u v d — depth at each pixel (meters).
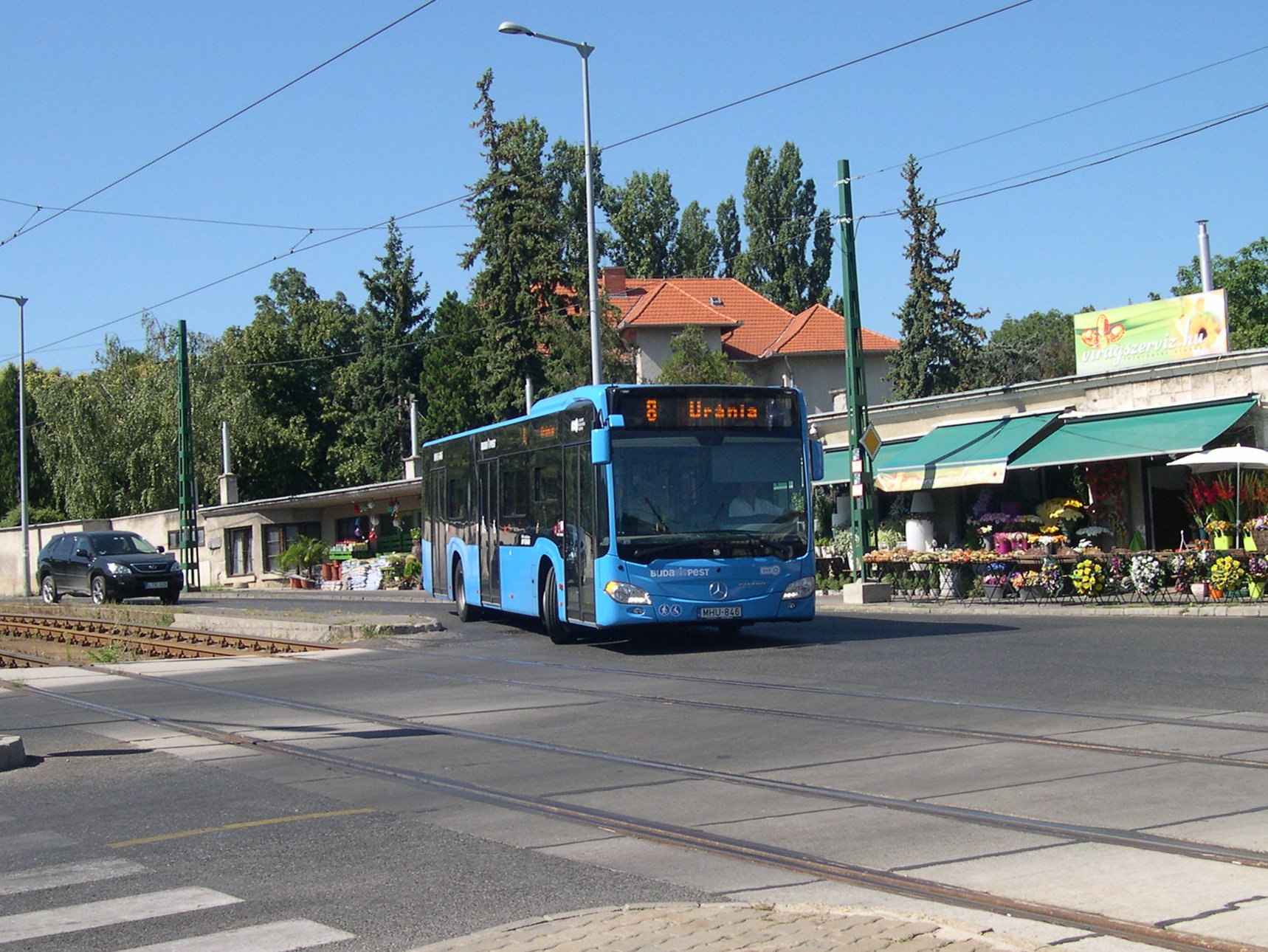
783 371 63.34
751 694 13.44
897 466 29.47
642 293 68.44
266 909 6.32
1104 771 8.84
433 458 28.84
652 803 8.48
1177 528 26.36
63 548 39.31
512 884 6.62
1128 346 29.11
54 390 69.75
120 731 12.47
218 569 62.31
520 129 57.25
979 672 14.48
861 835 7.43
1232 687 12.59
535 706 13.21
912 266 54.09
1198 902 5.90
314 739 11.66
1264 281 55.31
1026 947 5.21
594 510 17.98
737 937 5.41
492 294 55.84
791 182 84.12
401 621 23.19
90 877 7.05
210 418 70.75
